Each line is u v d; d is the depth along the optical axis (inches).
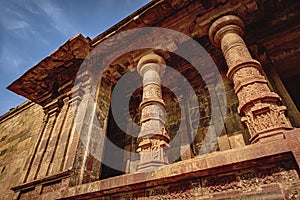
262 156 112.5
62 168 213.6
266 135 126.4
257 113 140.6
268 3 228.2
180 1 232.4
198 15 238.4
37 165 238.5
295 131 113.8
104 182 160.7
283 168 110.6
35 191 212.5
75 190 173.9
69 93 289.1
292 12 232.7
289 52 238.1
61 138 248.2
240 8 223.3
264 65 238.8
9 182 332.5
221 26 220.7
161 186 138.9
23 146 386.3
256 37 252.8
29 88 318.3
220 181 123.0
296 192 100.7
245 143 199.9
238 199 112.7
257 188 111.4
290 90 287.1
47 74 308.0
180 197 128.6
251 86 157.9
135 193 145.9
